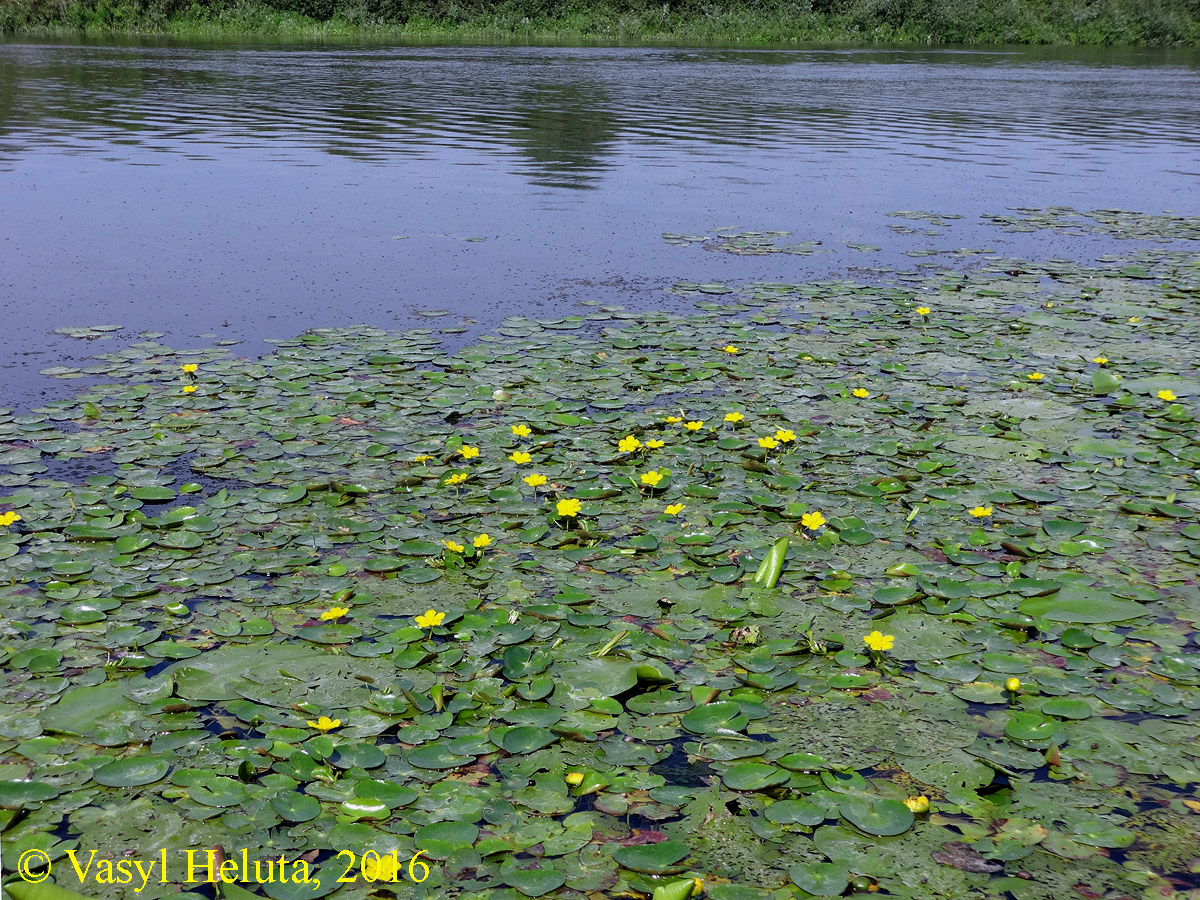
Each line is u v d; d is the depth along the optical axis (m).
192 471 3.39
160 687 2.29
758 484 3.40
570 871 1.82
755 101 16.09
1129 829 1.92
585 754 2.13
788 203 8.39
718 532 3.07
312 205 7.91
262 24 28.78
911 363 4.56
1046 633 2.58
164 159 9.79
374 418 3.85
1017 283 5.92
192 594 2.68
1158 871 1.82
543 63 21.70
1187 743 2.16
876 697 2.32
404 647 2.47
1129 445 3.68
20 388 4.04
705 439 3.73
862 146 11.79
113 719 2.19
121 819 1.91
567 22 31.89
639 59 23.53
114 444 3.56
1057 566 2.89
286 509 3.16
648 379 4.32
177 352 4.50
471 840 1.89
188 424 3.74
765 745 2.14
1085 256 6.64
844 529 3.06
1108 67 24.59
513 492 3.30
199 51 22.80
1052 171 10.23
